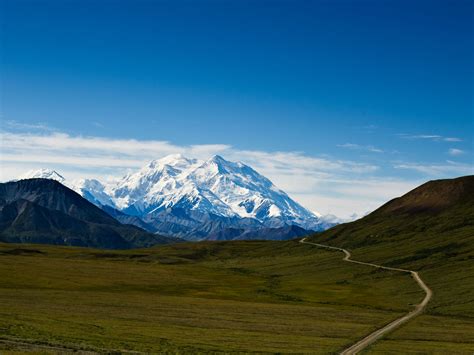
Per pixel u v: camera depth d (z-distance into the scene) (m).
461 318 134.88
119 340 87.38
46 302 134.75
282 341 96.44
